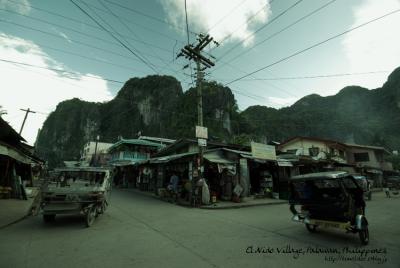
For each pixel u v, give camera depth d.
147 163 21.52
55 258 4.84
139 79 102.38
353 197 6.98
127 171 29.31
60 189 8.10
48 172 8.88
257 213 11.07
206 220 9.20
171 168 19.08
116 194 19.44
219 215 10.45
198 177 13.66
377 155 36.34
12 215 9.32
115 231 7.20
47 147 106.50
